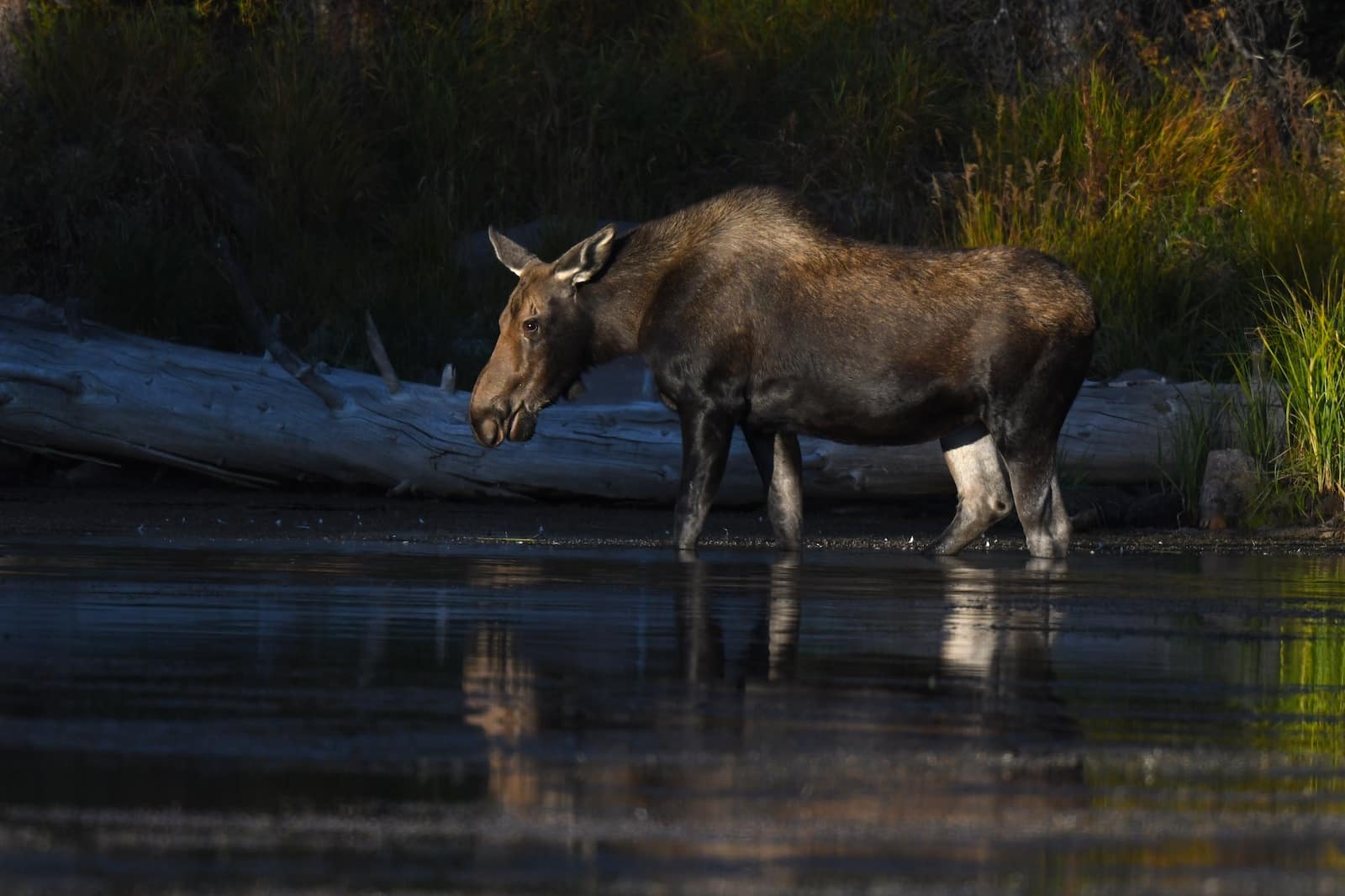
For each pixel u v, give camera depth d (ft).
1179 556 111.34
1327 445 143.74
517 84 217.77
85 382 134.82
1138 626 63.57
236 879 25.50
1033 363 108.17
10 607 62.13
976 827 29.55
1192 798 32.55
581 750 36.11
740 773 33.78
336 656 50.75
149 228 192.54
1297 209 188.14
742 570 87.76
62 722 38.75
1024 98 208.95
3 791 31.50
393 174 213.66
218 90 213.87
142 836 28.14
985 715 41.81
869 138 213.05
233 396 136.67
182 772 33.37
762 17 231.30
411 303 180.65
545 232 193.98
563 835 28.55
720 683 46.44
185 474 148.15
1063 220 187.62
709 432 109.70
